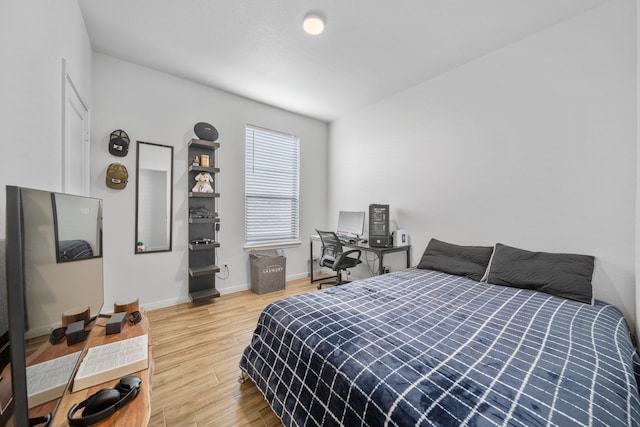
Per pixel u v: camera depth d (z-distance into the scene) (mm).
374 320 1475
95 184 2520
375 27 2162
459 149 2781
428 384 938
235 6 1944
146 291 2830
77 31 1877
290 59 2639
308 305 1686
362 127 3916
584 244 2016
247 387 1676
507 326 1407
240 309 2916
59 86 1487
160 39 2334
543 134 2209
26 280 608
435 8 1954
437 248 2805
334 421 1036
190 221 2969
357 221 3785
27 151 1095
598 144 1947
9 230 544
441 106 2934
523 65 2311
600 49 1928
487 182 2566
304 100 3646
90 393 829
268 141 3885
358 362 1095
